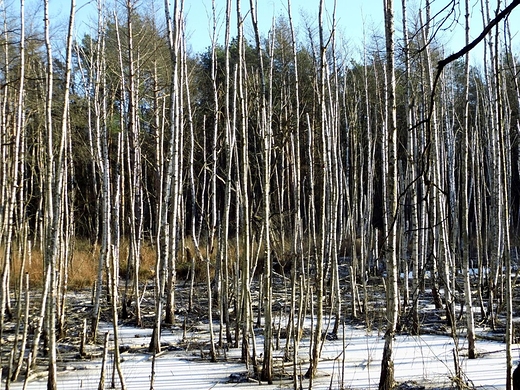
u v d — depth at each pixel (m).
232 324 9.76
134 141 10.34
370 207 14.97
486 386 6.14
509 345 5.22
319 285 6.39
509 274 5.30
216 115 10.20
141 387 6.29
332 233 8.79
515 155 24.28
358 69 20.53
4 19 8.36
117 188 10.62
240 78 6.62
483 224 18.52
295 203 7.63
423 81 9.61
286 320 9.82
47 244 6.11
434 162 8.70
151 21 13.18
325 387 6.16
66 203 9.27
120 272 15.48
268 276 6.50
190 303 10.93
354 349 7.99
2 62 8.84
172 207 9.29
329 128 8.58
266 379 6.44
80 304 12.01
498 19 2.69
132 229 10.20
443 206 9.52
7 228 6.16
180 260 16.22
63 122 5.86
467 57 7.73
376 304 11.45
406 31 8.67
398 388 6.12
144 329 9.67
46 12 5.83
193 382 6.46
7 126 9.41
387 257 5.93
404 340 8.49
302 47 19.03
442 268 8.83
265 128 6.64
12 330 9.34
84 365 7.27
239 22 6.87
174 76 7.90
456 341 6.90
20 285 6.20
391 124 5.93
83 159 20.23
